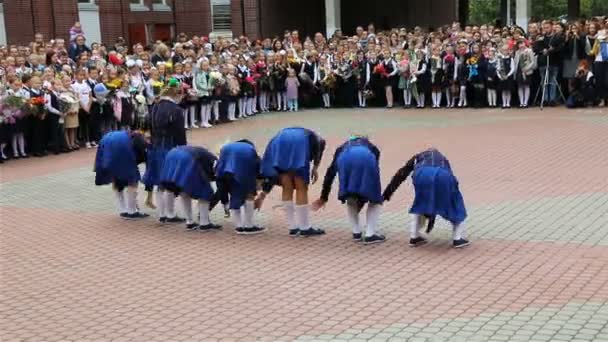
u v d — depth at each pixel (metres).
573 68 21.25
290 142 9.87
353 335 6.64
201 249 9.64
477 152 15.23
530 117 19.64
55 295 8.08
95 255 9.54
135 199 11.41
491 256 8.77
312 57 24.66
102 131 18.62
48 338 6.86
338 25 30.50
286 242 9.81
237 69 22.70
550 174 12.95
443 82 22.84
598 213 10.37
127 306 7.65
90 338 6.82
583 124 17.81
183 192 10.40
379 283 8.02
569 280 7.82
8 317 7.45
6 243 10.23
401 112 22.52
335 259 8.96
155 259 9.27
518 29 23.27
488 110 21.77
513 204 11.11
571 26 21.69
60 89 17.42
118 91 18.45
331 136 18.23
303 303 7.52
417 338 6.50
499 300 7.35
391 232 10.04
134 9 28.80
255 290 7.97
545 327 6.61
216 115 21.64
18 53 19.41
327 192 9.88
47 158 16.97
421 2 36.28
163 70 19.78
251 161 10.08
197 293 7.96
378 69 23.84
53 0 26.38
